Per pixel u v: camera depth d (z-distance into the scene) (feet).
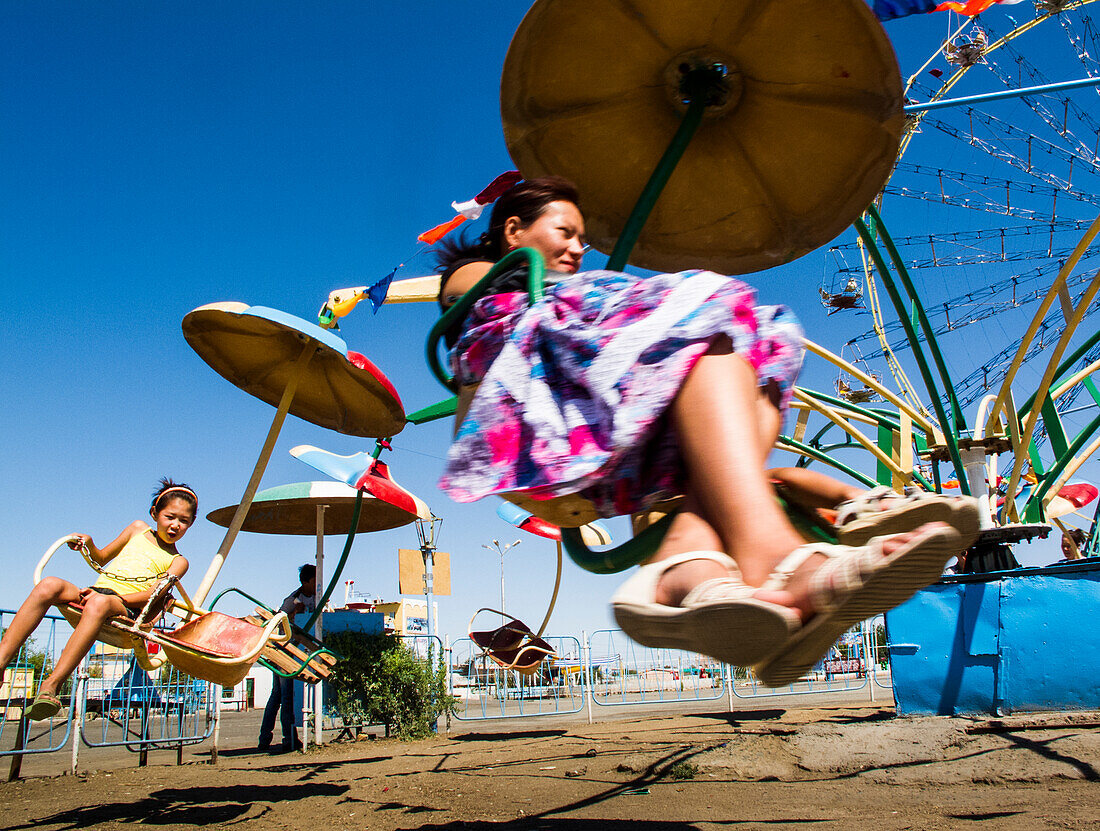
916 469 32.07
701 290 3.76
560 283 4.24
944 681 17.34
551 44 6.76
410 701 27.55
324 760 20.86
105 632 11.50
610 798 11.66
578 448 3.78
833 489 4.33
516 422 3.98
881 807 9.94
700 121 6.89
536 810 10.84
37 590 10.93
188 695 22.07
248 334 14.57
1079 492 33.58
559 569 21.25
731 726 22.84
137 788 15.67
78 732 19.13
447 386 5.03
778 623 2.84
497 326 4.35
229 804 13.16
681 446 3.55
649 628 3.27
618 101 7.19
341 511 27.37
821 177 7.34
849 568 2.91
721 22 6.72
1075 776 11.38
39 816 12.48
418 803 12.19
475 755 19.58
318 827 10.50
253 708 68.74
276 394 15.93
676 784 12.93
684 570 3.25
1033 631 16.66
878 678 45.85
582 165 7.41
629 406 3.59
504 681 35.37
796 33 6.70
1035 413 23.12
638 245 7.75
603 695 35.83
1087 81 11.64
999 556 21.56
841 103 6.97
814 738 15.26
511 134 7.07
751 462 3.42
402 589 34.91
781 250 7.64
